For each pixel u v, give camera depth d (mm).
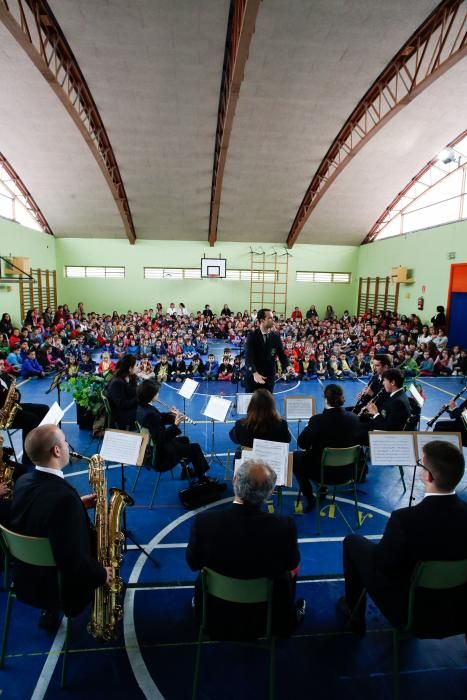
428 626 2186
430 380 11289
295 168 15414
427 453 2160
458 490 4848
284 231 20328
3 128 12938
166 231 20172
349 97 11773
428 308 15742
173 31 9461
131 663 2480
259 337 5582
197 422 7172
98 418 6184
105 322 17000
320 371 11414
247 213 18625
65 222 19078
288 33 9367
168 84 11328
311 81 11109
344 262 22016
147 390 4379
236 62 8797
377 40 9578
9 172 15117
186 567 3389
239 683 2352
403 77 10867
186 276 21469
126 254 21000
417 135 13273
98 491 3002
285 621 2268
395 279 17297
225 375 10859
